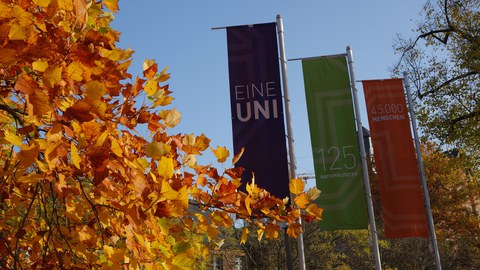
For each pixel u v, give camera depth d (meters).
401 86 14.68
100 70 2.09
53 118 2.01
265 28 11.48
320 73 12.95
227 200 2.83
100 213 2.22
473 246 31.08
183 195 2.09
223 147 2.89
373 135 14.40
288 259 10.81
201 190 2.79
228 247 19.56
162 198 2.02
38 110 1.81
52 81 1.84
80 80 2.01
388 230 13.83
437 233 30.91
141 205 2.07
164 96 2.55
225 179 2.89
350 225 12.23
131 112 2.53
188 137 2.73
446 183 33.16
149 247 2.18
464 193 32.56
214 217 2.80
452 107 21.42
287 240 10.88
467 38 20.69
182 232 2.71
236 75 11.30
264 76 11.27
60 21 2.04
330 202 12.36
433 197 33.34
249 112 11.09
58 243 2.39
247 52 11.41
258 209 2.99
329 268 27.20
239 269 23.23
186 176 2.70
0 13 1.79
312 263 25.78
